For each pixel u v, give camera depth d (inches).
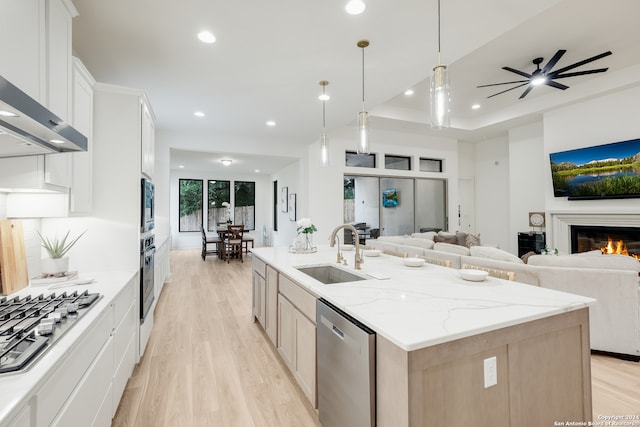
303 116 184.9
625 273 96.3
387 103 227.9
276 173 371.6
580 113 205.5
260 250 133.0
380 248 193.8
